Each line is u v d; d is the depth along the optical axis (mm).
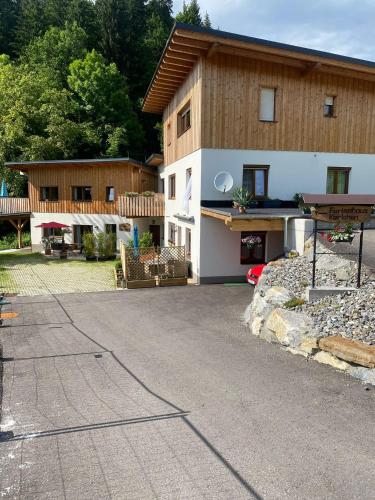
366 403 5113
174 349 7781
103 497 3482
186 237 17531
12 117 33688
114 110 38062
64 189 27281
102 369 6770
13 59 45594
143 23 46906
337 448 4129
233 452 4102
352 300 7652
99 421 4867
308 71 15023
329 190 16703
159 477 3732
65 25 43812
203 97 14547
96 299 13188
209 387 5797
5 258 24266
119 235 26094
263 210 14789
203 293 13570
